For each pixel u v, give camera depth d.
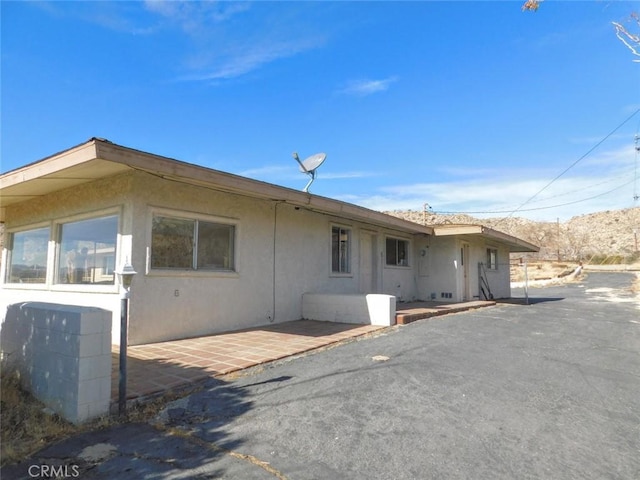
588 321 10.80
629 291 24.25
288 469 3.10
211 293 8.59
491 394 4.79
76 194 8.54
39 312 4.46
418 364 6.07
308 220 11.30
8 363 4.78
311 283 11.30
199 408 4.34
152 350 6.83
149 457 3.30
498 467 3.12
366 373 5.59
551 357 6.63
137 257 7.30
